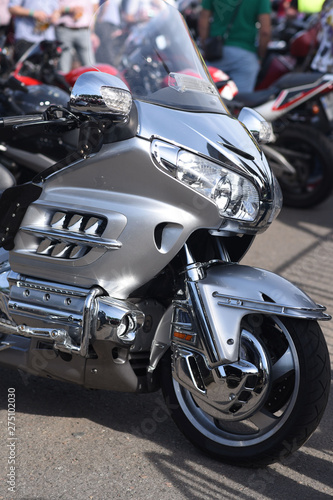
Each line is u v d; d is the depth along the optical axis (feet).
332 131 22.77
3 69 18.16
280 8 42.98
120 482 8.67
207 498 8.45
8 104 14.08
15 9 24.43
